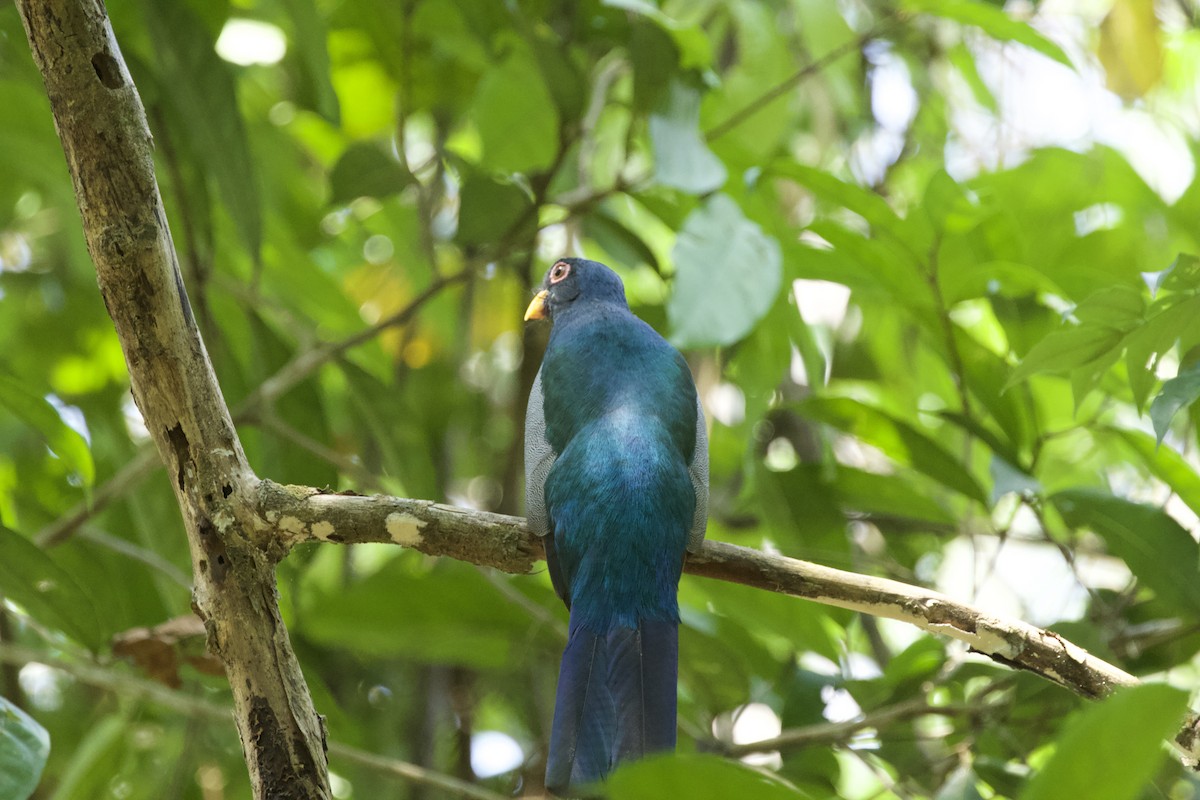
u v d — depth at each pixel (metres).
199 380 6.54
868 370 13.36
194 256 9.86
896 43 13.64
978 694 9.47
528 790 11.52
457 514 6.91
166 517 10.37
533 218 10.25
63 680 12.84
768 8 12.38
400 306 14.32
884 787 9.52
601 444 7.66
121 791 11.20
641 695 7.06
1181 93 14.25
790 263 9.98
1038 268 9.87
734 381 12.11
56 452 8.22
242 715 6.62
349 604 9.91
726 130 10.66
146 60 9.88
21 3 5.99
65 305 13.16
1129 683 6.66
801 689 9.91
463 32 11.23
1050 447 11.80
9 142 10.27
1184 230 11.40
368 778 11.91
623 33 10.61
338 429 13.91
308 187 12.95
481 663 10.36
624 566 7.36
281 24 12.23
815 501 10.12
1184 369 7.71
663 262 14.07
